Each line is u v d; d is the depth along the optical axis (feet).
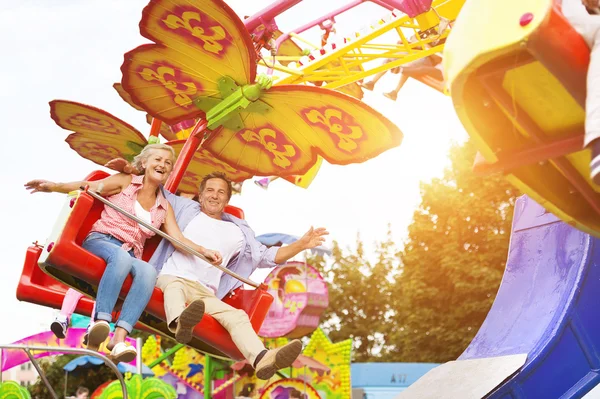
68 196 17.26
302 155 22.31
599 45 7.59
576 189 10.39
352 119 19.75
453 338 83.82
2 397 38.14
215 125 21.36
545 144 9.00
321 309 52.85
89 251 16.87
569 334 14.99
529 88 8.53
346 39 32.04
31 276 18.76
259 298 18.19
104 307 16.06
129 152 27.55
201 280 17.88
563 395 14.58
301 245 19.27
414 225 89.10
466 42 8.20
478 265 83.61
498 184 85.46
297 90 19.26
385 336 119.14
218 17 17.95
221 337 17.08
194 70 19.97
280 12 25.09
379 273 123.75
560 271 16.39
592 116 7.38
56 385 87.40
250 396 54.24
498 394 14.64
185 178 28.17
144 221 17.49
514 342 16.24
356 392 74.08
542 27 7.56
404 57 31.83
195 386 56.24
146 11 18.11
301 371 54.34
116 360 15.94
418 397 16.25
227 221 19.40
